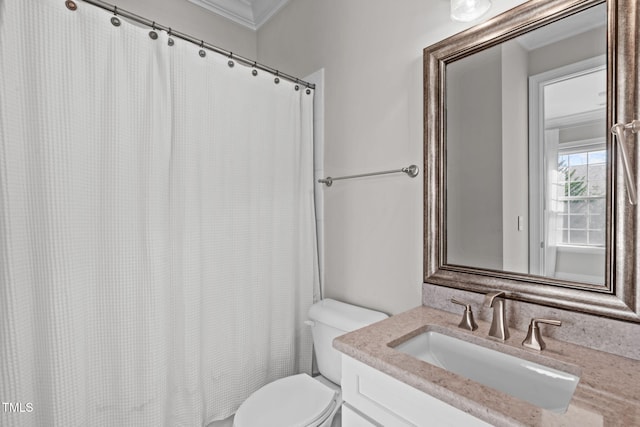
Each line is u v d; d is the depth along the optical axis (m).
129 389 1.14
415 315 1.10
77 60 1.04
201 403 1.33
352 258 1.57
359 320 1.33
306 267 1.74
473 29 1.07
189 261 1.29
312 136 1.78
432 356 0.99
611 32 0.79
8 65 0.91
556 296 0.88
